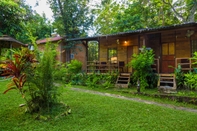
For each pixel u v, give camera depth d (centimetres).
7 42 1332
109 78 931
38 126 337
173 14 1803
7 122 353
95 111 443
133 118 393
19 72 398
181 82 744
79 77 1042
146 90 768
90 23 1859
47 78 411
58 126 339
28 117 385
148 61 810
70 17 1744
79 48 1830
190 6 1526
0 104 477
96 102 545
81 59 1930
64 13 1741
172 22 1875
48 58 410
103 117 396
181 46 940
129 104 528
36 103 418
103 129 325
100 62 1102
